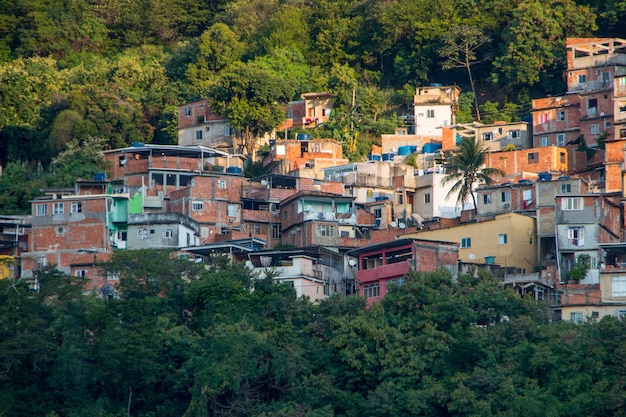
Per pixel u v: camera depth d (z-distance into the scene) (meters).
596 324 145.38
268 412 136.88
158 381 146.75
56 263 181.25
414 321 148.75
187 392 144.88
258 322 151.62
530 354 140.50
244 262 169.38
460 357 142.62
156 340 147.62
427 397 136.75
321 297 171.88
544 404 133.75
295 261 172.00
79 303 151.62
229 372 140.12
